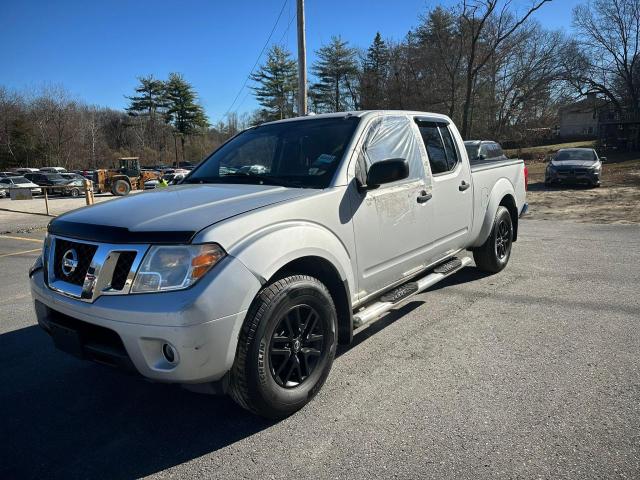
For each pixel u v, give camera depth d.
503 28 39.78
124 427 3.01
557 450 2.57
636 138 50.94
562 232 9.44
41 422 3.10
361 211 3.49
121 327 2.51
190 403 3.28
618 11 53.47
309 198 3.12
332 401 3.18
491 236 5.72
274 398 2.83
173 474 2.54
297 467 2.55
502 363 3.62
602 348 3.80
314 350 3.12
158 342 2.49
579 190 18.98
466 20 39.25
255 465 2.58
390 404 3.11
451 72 43.69
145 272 2.53
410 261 4.10
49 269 2.99
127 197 3.43
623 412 2.90
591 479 2.34
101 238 2.67
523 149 50.81
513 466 2.46
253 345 2.68
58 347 2.99
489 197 5.60
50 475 2.57
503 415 2.92
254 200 3.01
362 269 3.53
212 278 2.51
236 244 2.65
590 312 4.61
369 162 3.68
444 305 4.99
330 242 3.18
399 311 4.86
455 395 3.18
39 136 68.56
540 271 6.18
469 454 2.57
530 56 45.09
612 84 56.84
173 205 2.97
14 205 23.81
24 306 5.71
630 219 11.12
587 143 62.75
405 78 50.09
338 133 3.73
